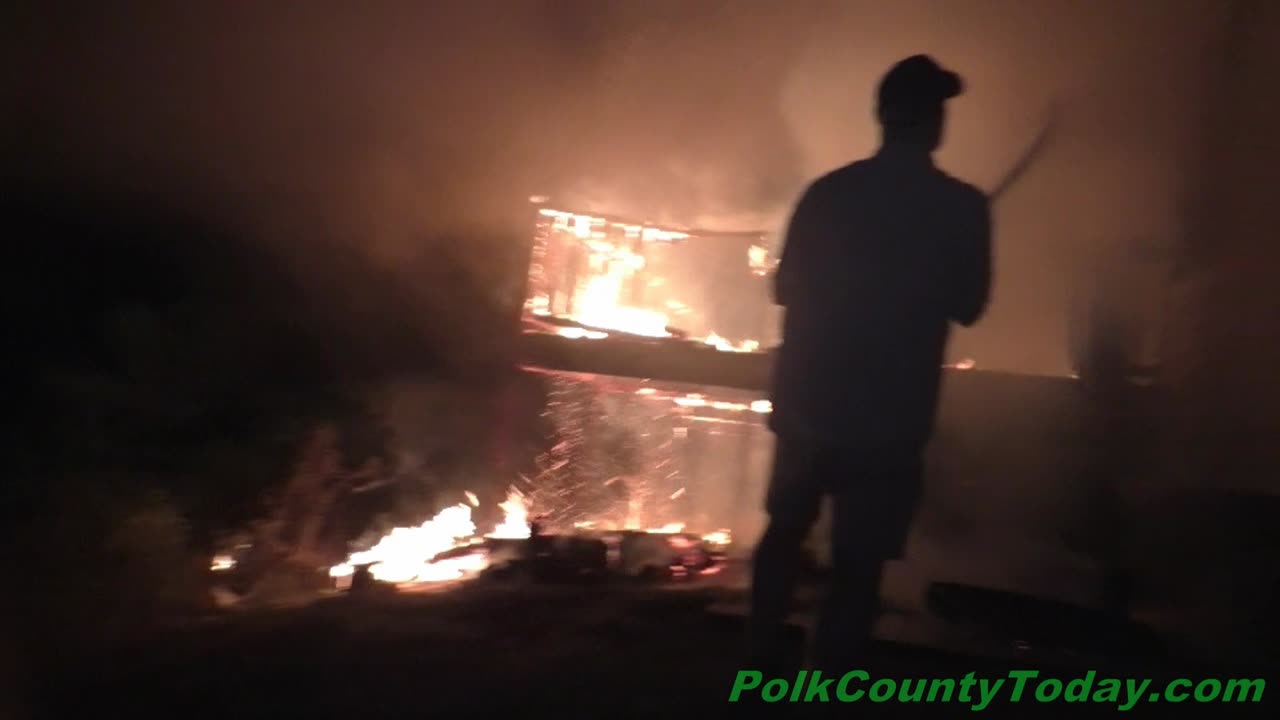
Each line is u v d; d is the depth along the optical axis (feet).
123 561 21.66
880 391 11.61
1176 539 19.53
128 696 14.82
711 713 13.30
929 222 11.72
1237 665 15.10
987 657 14.84
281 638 16.84
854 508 11.82
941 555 20.25
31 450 23.06
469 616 17.83
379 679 14.65
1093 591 17.85
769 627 12.40
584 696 13.91
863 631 11.98
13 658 16.89
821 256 11.97
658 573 20.80
